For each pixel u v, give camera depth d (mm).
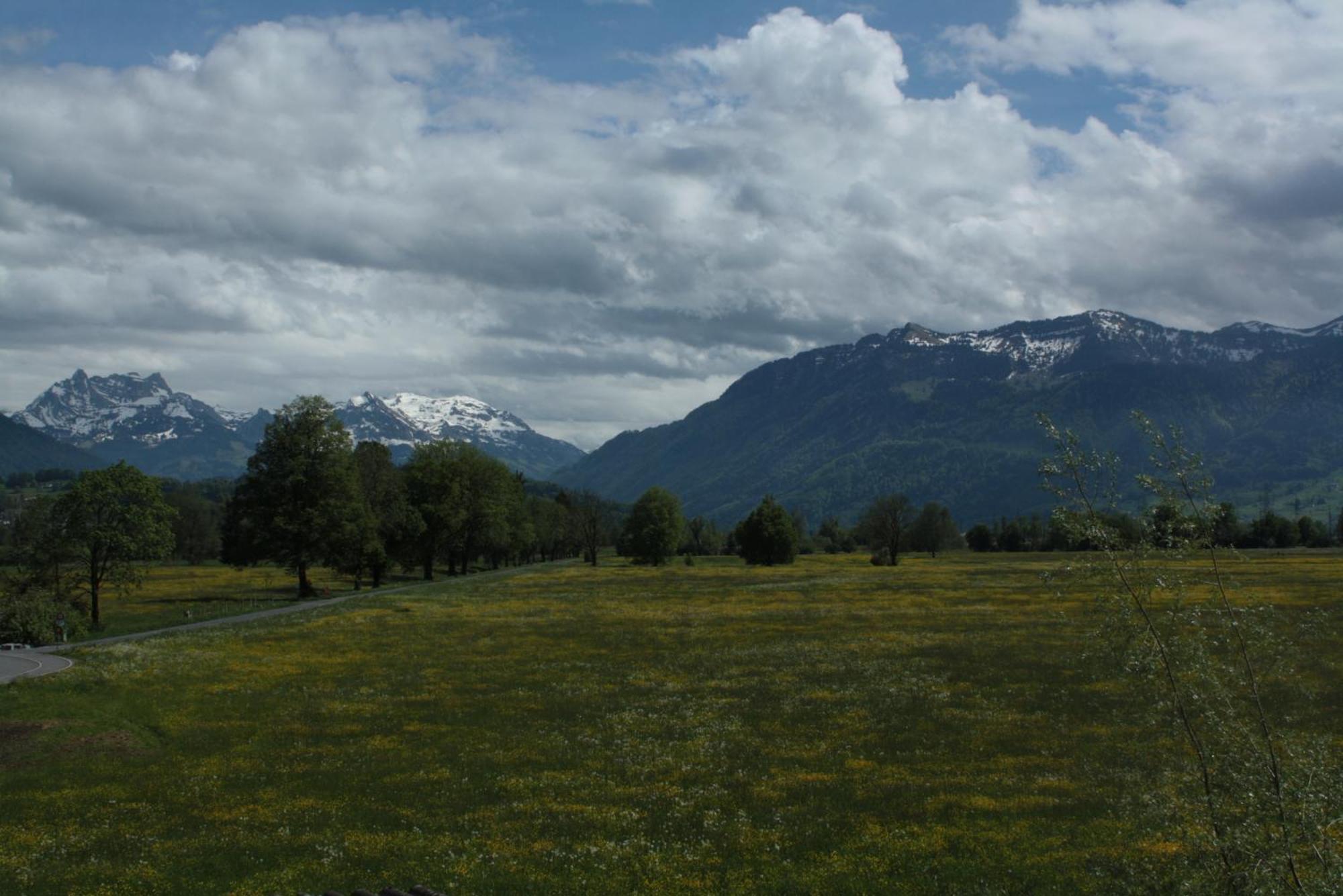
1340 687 37938
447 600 95250
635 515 181750
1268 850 13586
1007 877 21234
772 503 175750
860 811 26531
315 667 52250
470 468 153125
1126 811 23453
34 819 26547
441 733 36906
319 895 20781
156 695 43312
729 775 30531
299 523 100312
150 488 80375
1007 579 110438
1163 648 15016
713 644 60000
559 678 48812
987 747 33062
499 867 22609
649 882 21594
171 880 22016
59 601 72188
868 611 76812
